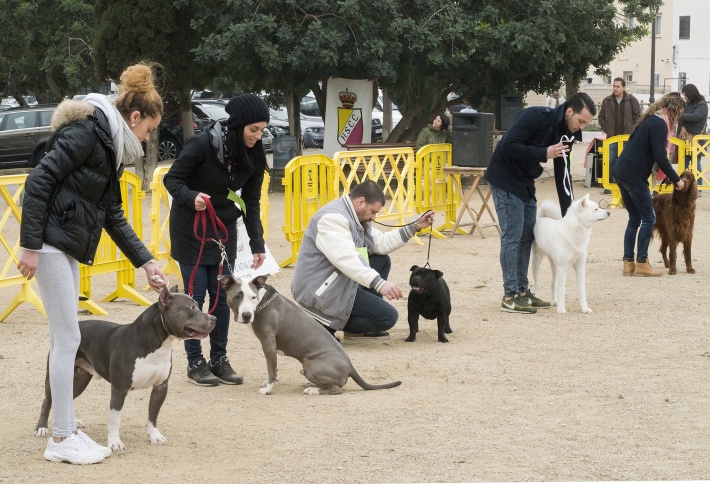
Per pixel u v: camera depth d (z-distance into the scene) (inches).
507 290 371.9
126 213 410.9
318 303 304.2
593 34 844.0
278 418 233.3
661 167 430.0
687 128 752.3
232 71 783.1
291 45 756.6
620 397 249.0
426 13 789.2
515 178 363.6
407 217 561.3
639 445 208.2
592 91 2159.2
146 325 203.0
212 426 226.7
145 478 188.5
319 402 248.8
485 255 510.0
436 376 276.1
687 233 446.6
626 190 440.5
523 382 266.8
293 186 470.0
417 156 566.6
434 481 185.2
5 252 522.0
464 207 575.5
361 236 307.0
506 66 799.7
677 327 340.5
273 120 1289.4
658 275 447.2
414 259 497.0
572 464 195.2
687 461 196.5
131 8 762.2
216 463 198.2
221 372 271.7
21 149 974.4
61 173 190.7
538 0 796.0
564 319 357.1
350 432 220.1
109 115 196.2
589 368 283.0
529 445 208.5
